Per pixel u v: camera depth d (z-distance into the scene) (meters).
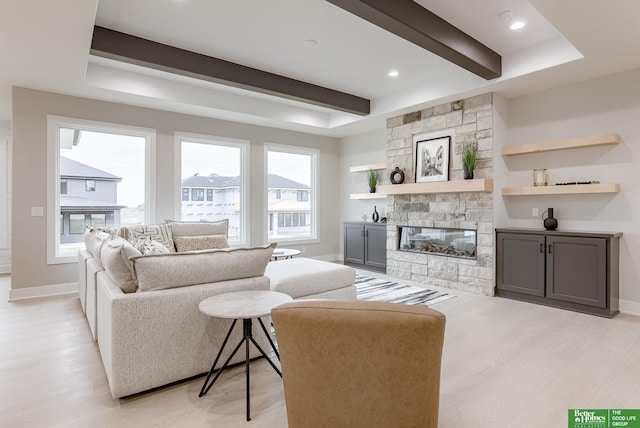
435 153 4.92
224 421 1.81
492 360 2.52
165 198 5.12
